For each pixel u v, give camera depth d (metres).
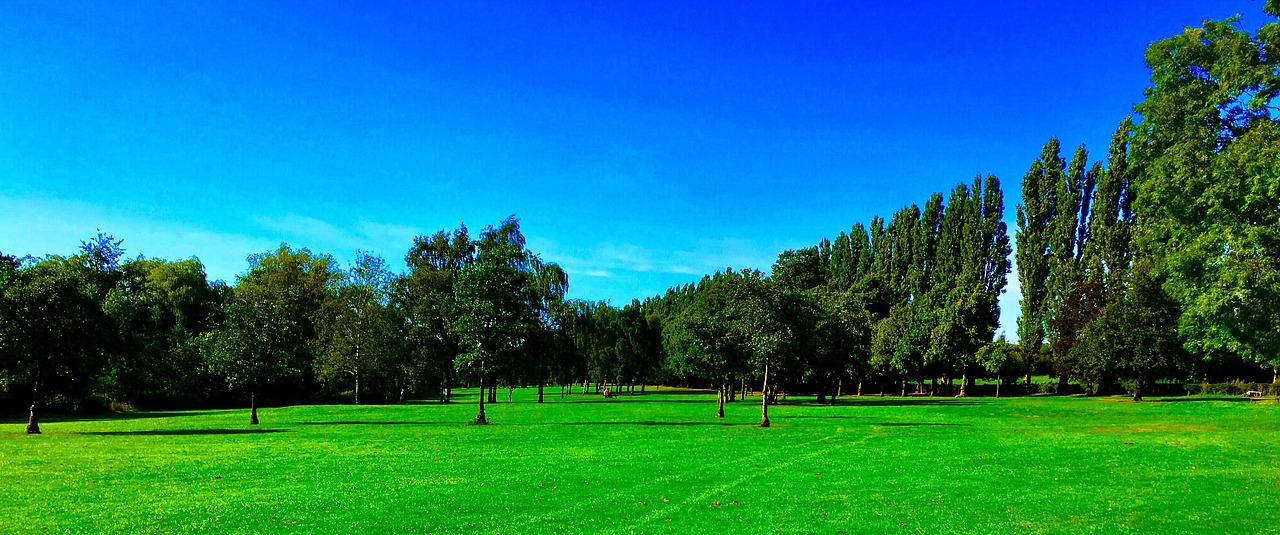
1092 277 75.00
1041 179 82.62
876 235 105.88
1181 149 20.91
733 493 14.69
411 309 56.78
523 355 37.72
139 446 24.02
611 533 11.30
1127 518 12.13
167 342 56.28
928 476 16.83
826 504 13.52
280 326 38.03
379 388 67.00
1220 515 12.26
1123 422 36.47
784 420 38.94
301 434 29.28
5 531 11.16
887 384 94.31
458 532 11.37
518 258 55.59
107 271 56.25
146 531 11.24
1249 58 20.17
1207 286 19.23
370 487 15.30
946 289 90.19
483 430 31.27
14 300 28.03
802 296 33.84
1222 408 46.50
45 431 31.55
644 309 147.88
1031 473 17.17
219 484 15.70
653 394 93.56
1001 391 83.75
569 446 23.86
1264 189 16.73
